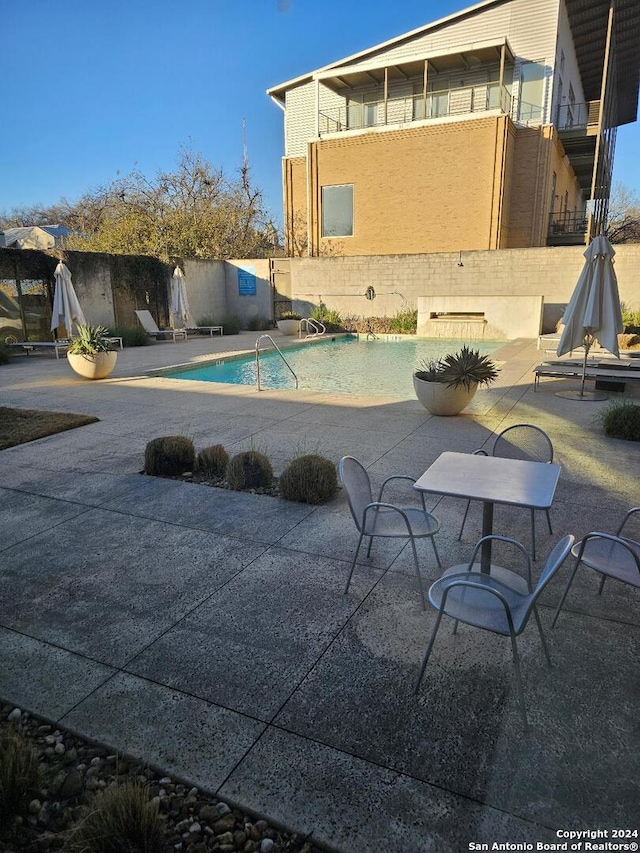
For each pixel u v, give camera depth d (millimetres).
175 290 18422
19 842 1708
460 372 6785
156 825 1704
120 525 3984
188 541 3721
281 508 4254
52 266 16078
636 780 1858
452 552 3500
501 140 20141
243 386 9453
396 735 2066
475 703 2219
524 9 20281
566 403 7836
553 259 17531
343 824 1733
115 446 5965
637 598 2963
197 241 27609
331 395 8594
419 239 22297
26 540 3768
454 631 2686
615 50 23391
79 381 10078
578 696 2246
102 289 17578
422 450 5617
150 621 2828
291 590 3098
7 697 2316
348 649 2576
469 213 21281
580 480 4715
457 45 21344
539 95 20750
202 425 6777
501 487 2738
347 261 20469
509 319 17375
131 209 27078
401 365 13578
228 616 2857
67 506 4348
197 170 28750
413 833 1699
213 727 2131
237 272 22641
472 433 6254
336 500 4410
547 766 1917
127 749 2041
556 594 3010
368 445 5816
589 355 12000
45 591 3125
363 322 20125
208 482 4867
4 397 8609
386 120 21859
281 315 21969
